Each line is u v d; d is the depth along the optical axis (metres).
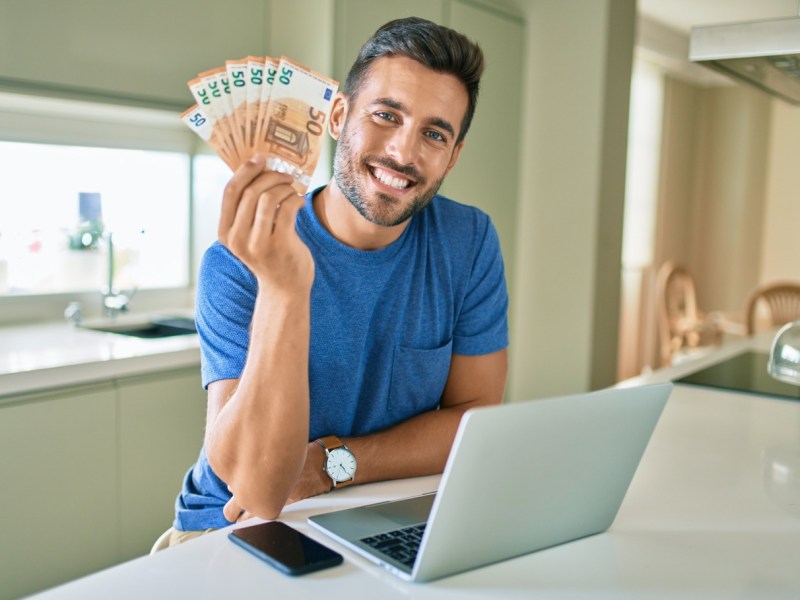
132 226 2.93
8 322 2.62
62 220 2.73
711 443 1.45
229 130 1.01
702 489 1.19
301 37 2.61
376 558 0.87
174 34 2.45
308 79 1.01
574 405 0.85
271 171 0.93
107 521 2.18
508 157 3.29
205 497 1.21
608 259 3.33
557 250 3.31
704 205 6.90
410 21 1.13
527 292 3.41
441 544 0.81
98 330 2.65
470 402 1.43
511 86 3.25
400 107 1.09
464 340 1.39
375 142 1.11
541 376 3.39
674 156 6.45
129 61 2.34
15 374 1.93
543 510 0.90
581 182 3.23
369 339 1.26
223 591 0.79
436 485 1.19
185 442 2.38
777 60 1.67
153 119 2.78
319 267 1.21
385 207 1.14
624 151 3.37
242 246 0.93
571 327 3.30
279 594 0.79
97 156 2.79
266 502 1.01
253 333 1.00
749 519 1.06
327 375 1.24
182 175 3.08
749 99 6.61
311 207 1.24
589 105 3.18
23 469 1.98
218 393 1.13
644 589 0.84
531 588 0.83
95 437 2.13
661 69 6.07
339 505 1.08
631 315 5.96
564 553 0.93
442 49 1.09
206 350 1.16
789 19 1.55
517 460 0.82
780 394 1.88
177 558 0.87
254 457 1.00
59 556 2.08
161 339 2.46
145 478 2.27
